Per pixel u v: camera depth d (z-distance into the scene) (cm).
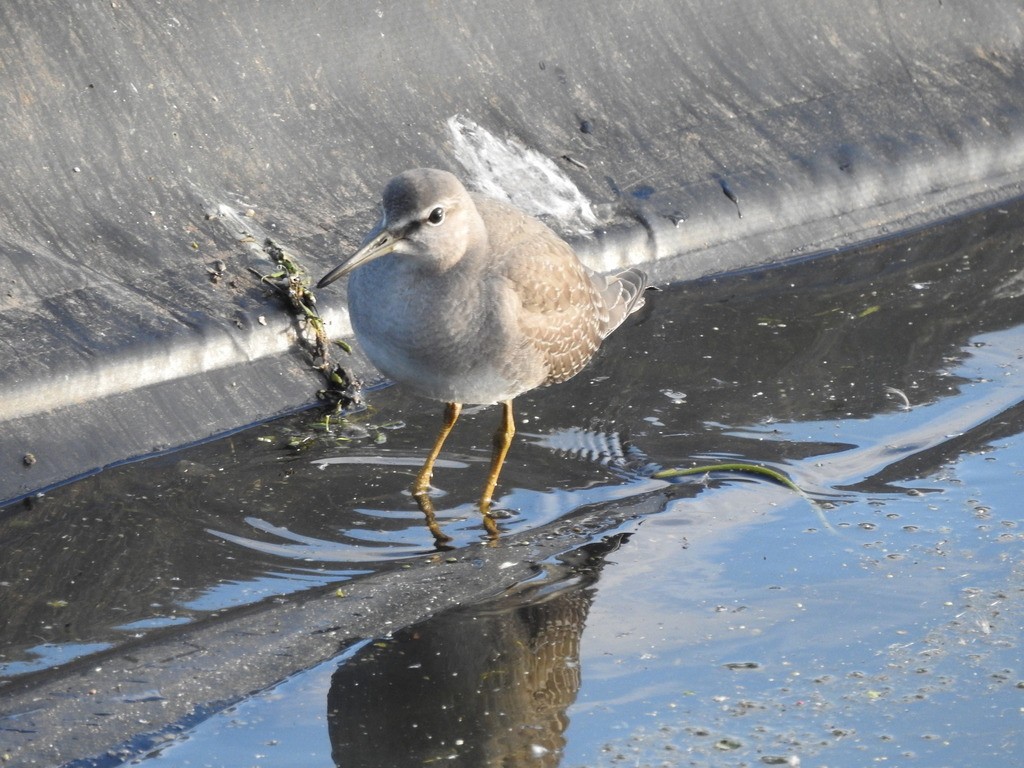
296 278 1194
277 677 850
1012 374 1243
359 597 927
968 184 1573
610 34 1496
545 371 1068
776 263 1439
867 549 1000
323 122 1327
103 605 905
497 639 895
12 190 1170
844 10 1630
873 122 1567
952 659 879
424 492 1064
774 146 1509
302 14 1347
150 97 1258
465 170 1365
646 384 1226
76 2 1249
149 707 813
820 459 1115
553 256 1055
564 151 1423
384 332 1007
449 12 1421
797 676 862
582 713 827
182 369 1126
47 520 994
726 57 1551
